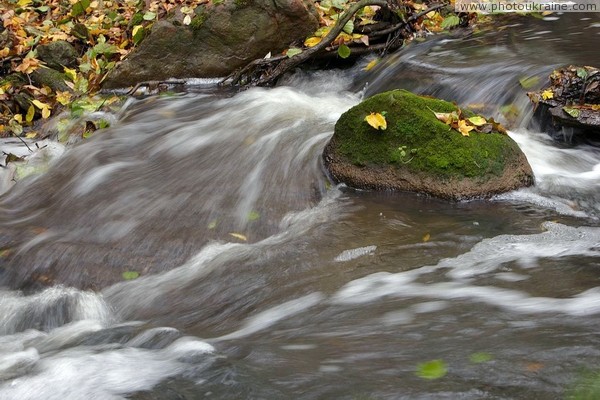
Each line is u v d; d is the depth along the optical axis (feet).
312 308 12.19
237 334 11.60
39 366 11.16
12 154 21.27
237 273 13.92
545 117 19.86
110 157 20.12
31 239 16.10
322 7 28.68
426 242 14.48
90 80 26.40
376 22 26.99
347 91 24.95
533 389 8.77
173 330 11.96
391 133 17.40
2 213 17.94
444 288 12.32
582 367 9.18
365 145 17.65
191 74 26.30
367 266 13.60
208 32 25.89
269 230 15.97
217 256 14.67
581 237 14.29
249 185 17.84
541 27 27.30
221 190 17.69
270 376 9.75
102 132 21.81
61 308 13.83
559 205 16.26
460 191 16.49
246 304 12.86
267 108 22.67
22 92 25.79
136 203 17.28
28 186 19.21
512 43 25.44
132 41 28.19
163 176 18.70
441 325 10.88
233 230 15.93
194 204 17.06
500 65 22.85
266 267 13.97
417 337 10.54
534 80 21.16
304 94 24.54
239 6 25.76
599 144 19.07
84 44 28.68
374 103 17.88
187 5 27.78
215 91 25.46
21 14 30.27
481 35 26.76
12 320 13.80
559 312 11.00
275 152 19.20
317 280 13.25
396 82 23.88
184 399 9.53
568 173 17.88
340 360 10.02
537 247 13.87
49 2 32.24
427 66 23.88
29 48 27.73
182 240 15.53
